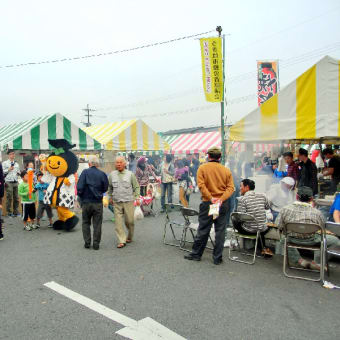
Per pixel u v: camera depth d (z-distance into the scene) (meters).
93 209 6.07
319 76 5.64
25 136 9.95
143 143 12.99
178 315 3.52
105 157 15.95
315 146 12.42
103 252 5.92
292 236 4.81
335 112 5.52
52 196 7.55
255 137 6.46
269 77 12.82
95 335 3.12
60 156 7.73
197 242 5.39
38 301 3.87
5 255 5.74
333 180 7.53
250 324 3.33
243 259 5.51
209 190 5.23
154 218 9.25
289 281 4.52
